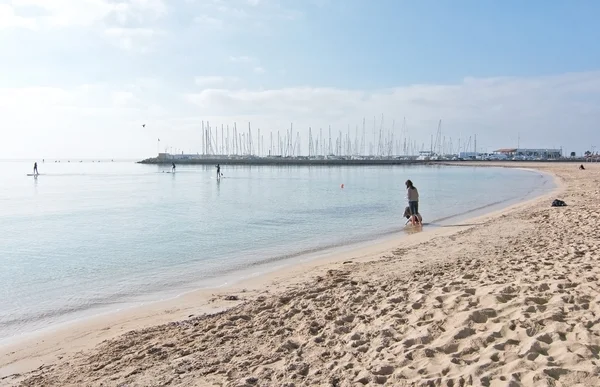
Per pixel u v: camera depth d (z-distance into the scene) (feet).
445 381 15.78
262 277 40.45
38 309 32.63
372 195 138.31
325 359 19.77
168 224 77.71
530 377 14.88
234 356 21.18
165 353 22.24
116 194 144.66
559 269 30.55
